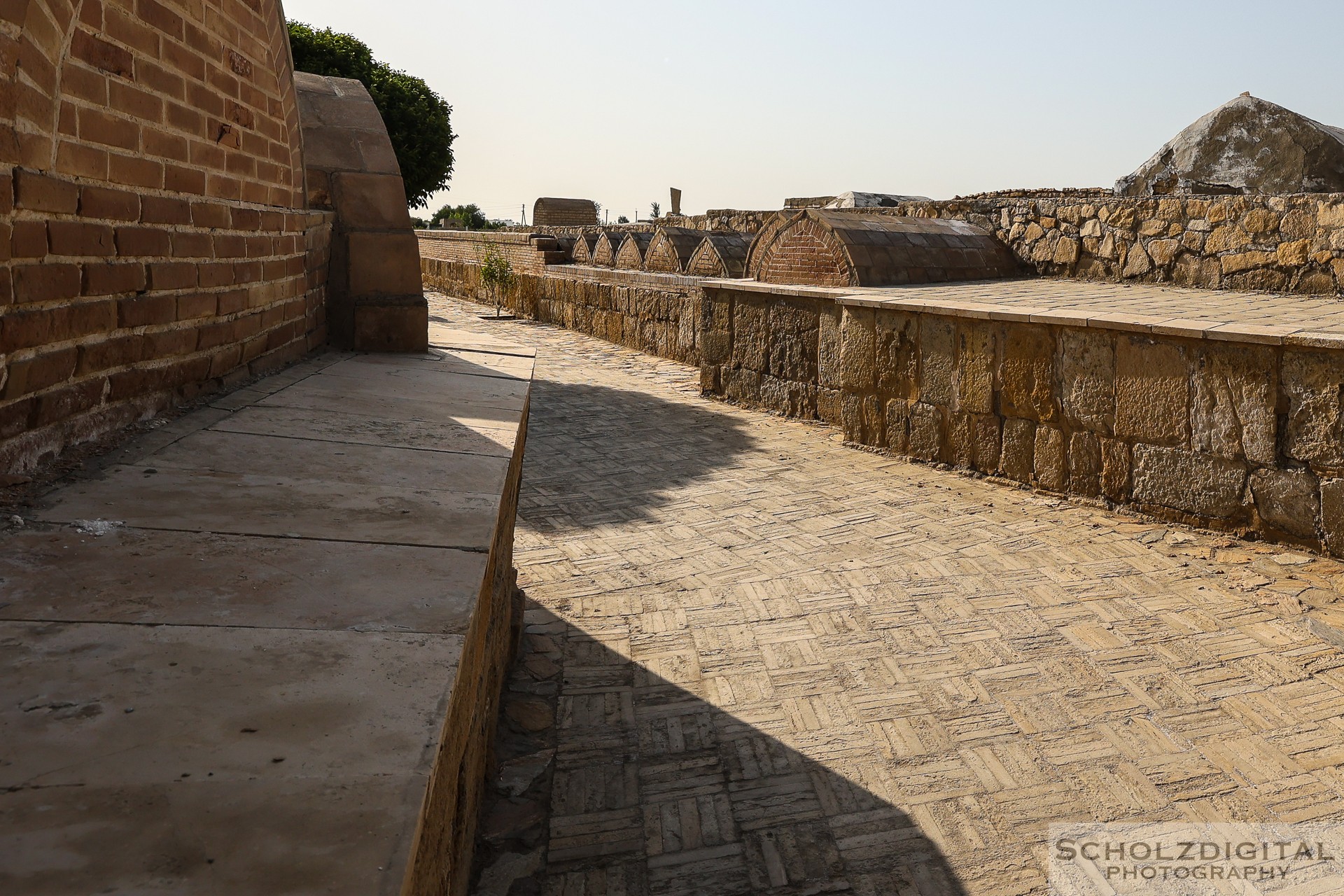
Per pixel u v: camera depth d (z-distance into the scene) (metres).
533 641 4.29
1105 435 6.20
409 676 1.43
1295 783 3.09
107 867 0.95
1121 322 5.93
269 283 3.96
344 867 0.98
